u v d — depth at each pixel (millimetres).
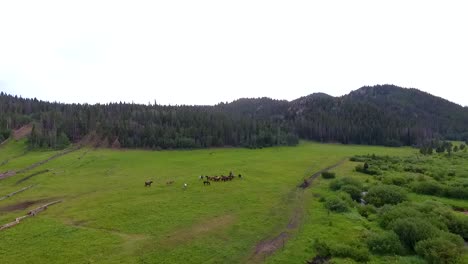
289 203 65438
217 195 71312
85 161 121188
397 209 54875
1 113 189750
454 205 64125
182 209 61406
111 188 79875
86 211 60562
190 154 145125
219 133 180875
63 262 40094
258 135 185875
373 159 126438
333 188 76500
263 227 52281
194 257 41938
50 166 111812
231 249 44375
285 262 40406
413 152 163375
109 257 41625
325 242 44875
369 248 43562
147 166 112875
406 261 39375
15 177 94750
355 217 56094
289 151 158000
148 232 50188
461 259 38438
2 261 40219
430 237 43031
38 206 65250
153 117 195750
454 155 136750
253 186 79438
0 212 61562
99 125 178625
